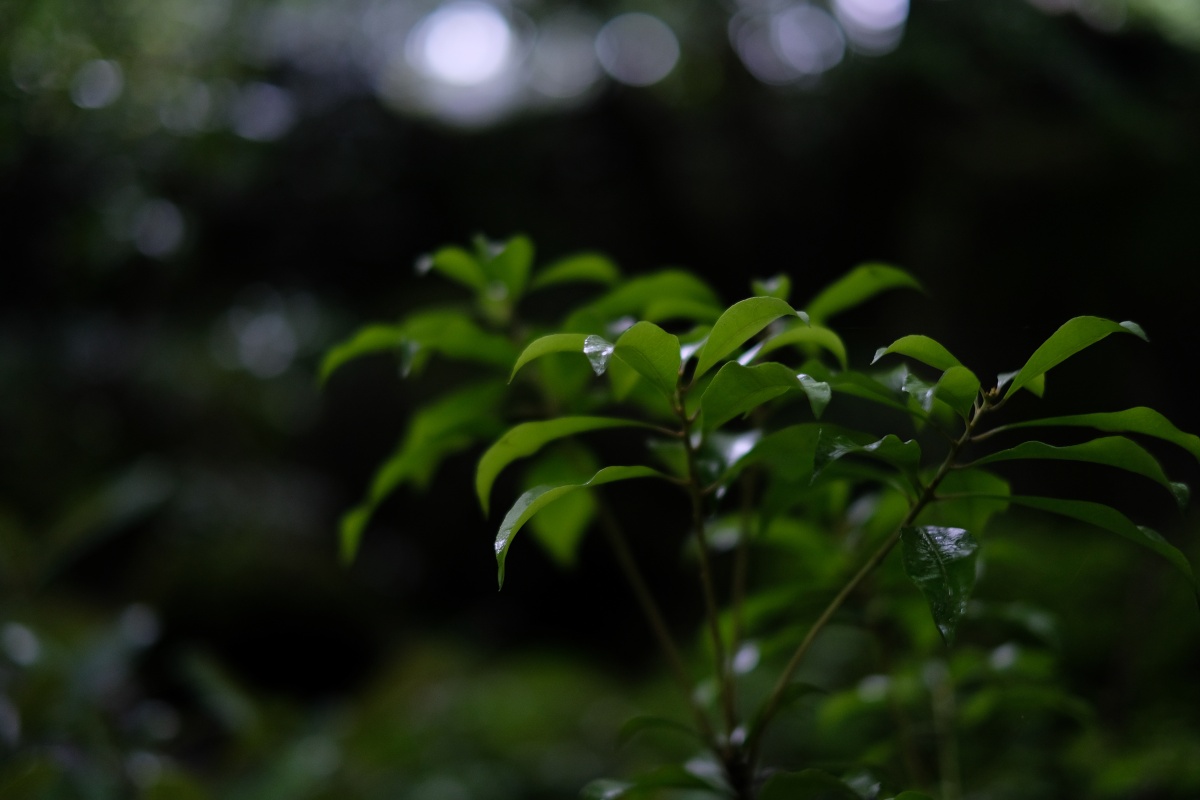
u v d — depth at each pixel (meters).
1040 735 1.72
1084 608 1.90
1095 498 3.34
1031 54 4.07
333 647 3.86
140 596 3.81
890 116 5.12
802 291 5.65
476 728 2.93
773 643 1.09
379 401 5.41
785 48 6.01
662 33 6.34
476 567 5.23
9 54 3.44
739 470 0.80
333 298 5.98
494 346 1.06
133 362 5.10
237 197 5.42
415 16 6.54
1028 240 4.30
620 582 5.10
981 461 0.70
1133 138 4.08
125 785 1.62
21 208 4.30
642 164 6.13
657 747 2.62
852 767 0.90
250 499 4.89
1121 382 3.24
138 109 4.28
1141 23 4.04
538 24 6.56
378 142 6.16
